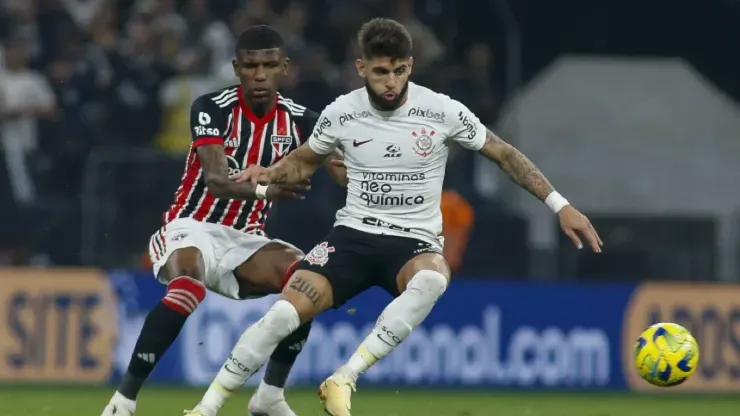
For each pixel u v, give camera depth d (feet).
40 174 162.09
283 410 84.84
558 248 159.94
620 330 144.36
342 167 84.23
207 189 84.69
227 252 85.25
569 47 203.62
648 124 170.09
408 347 140.05
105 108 173.06
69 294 135.74
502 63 198.80
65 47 179.22
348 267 76.02
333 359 137.80
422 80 183.73
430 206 77.05
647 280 161.79
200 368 135.85
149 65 177.37
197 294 80.28
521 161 77.05
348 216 77.20
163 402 119.44
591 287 144.15
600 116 170.09
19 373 134.31
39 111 169.89
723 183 168.66
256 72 82.12
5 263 154.30
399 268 76.28
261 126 84.28
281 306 73.87
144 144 173.47
